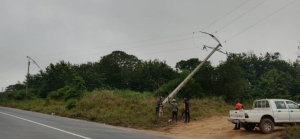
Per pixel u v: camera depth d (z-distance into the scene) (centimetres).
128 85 6631
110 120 2536
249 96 4953
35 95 6438
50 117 2623
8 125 1606
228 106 3262
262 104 1723
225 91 4022
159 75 6394
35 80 7975
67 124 1911
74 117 2980
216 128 1972
